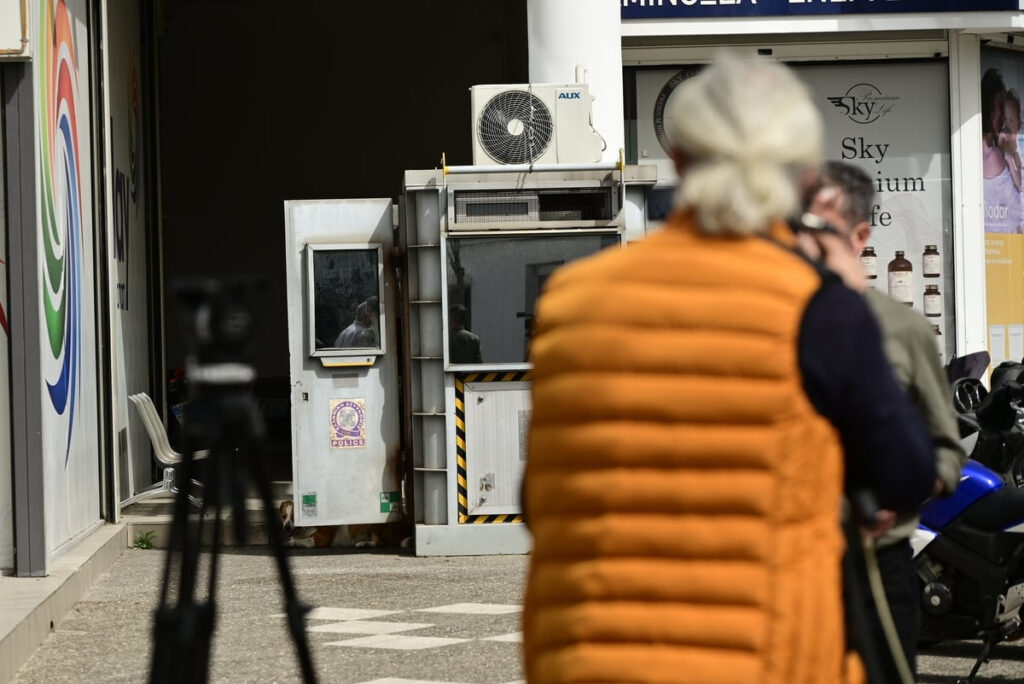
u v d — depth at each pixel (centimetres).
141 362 3170
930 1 2942
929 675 1453
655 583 506
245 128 5741
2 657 1439
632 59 2978
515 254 2334
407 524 2464
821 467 513
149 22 3447
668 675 500
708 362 509
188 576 667
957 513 1351
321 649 1609
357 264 2423
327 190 5716
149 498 2705
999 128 3131
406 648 1603
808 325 510
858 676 536
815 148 539
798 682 500
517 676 1451
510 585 2038
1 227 1911
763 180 522
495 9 5625
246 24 5716
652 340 516
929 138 3058
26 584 1828
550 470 532
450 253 2328
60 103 2192
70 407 2208
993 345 3127
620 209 2328
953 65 3050
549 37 2653
